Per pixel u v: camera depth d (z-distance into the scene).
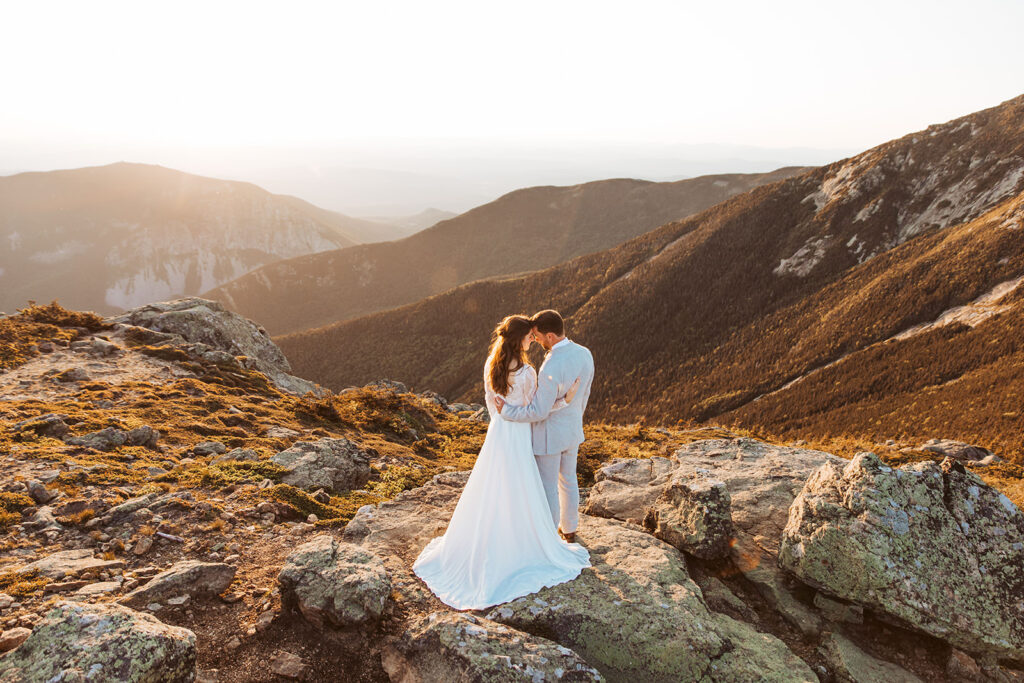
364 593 4.38
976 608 4.43
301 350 194.50
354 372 183.00
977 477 5.23
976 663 4.46
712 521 5.54
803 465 7.70
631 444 16.81
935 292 123.19
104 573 4.90
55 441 8.32
